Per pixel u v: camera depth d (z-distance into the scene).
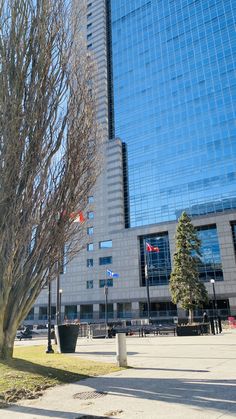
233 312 55.44
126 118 82.06
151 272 65.50
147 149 76.19
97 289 71.06
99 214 75.56
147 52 84.12
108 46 93.31
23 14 10.01
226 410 5.33
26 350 16.73
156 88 79.50
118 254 70.56
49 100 9.89
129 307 66.81
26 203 9.34
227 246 58.41
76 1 11.34
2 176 8.99
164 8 84.31
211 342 18.19
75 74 10.66
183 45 78.25
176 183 70.00
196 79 73.94
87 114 10.62
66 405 6.03
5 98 9.23
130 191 75.56
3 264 9.33
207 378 8.16
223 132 67.31
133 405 5.88
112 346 18.52
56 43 10.35
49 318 17.23
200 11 77.75
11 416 5.38
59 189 10.01
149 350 15.09
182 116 73.50
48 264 10.17
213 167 66.44
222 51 72.00
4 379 7.72
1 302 9.45
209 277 58.66
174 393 6.69
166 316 62.31
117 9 94.12
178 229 41.59
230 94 68.56
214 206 64.12
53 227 9.98
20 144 9.22
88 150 10.67
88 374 9.09
